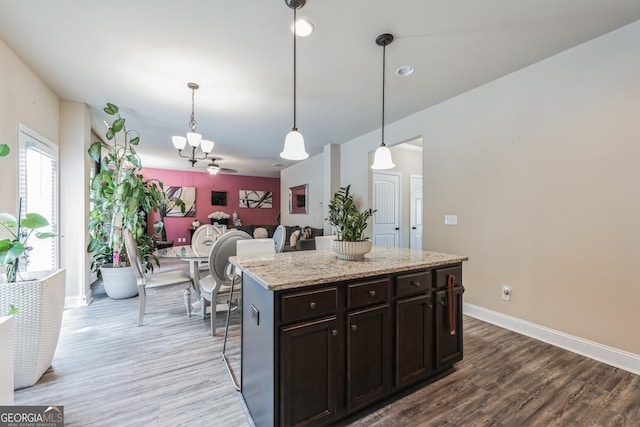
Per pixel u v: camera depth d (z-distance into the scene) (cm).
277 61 243
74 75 266
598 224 211
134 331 264
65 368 200
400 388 169
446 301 192
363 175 468
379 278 160
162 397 170
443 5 179
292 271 154
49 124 292
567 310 228
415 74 266
